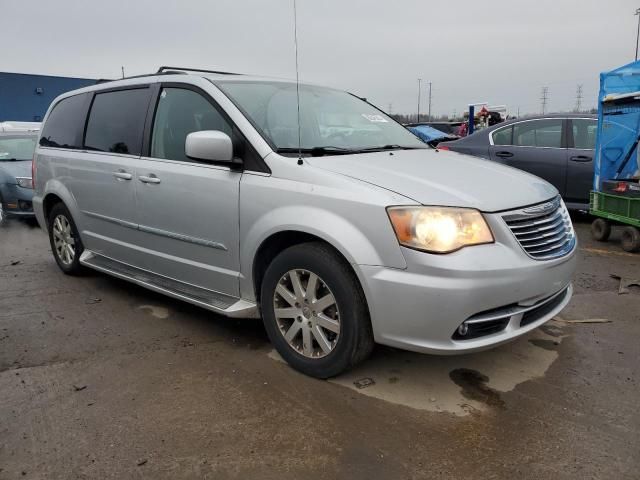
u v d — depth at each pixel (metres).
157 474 2.35
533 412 2.80
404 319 2.71
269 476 2.33
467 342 2.73
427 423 2.71
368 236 2.76
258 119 3.49
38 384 3.12
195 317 4.15
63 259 5.28
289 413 2.80
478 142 8.52
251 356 3.46
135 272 4.33
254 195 3.22
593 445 2.52
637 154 6.67
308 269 3.02
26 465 2.41
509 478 2.31
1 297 4.66
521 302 2.85
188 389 3.05
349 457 2.45
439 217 2.67
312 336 3.11
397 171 3.10
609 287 4.83
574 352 3.48
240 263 3.39
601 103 6.53
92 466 2.40
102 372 3.27
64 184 4.96
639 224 5.95
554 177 7.74
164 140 3.95
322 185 2.96
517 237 2.83
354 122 4.12
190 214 3.64
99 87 4.83
